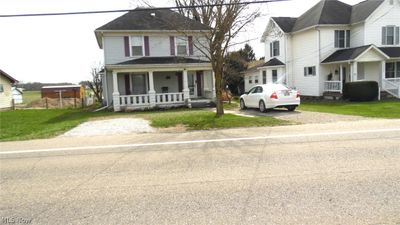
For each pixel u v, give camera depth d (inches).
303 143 332.5
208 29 609.0
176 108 909.8
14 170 275.0
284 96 675.4
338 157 270.5
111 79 999.0
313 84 1149.1
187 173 242.2
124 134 449.4
